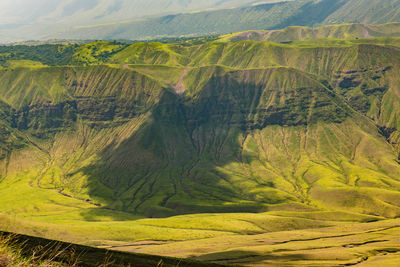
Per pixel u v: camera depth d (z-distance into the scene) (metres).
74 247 19.02
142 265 22.30
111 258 19.16
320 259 140.50
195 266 29.06
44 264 10.98
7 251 10.92
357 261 136.25
